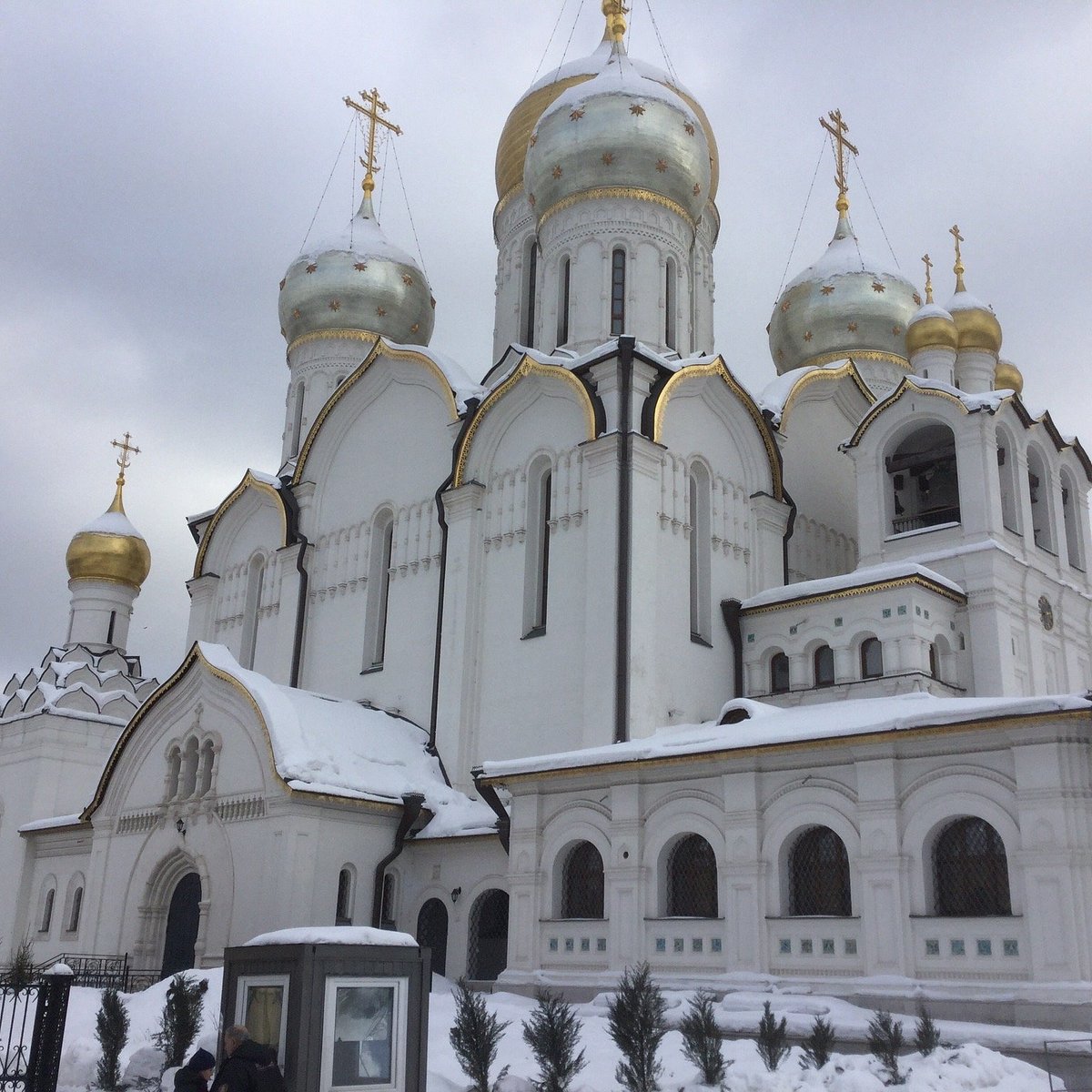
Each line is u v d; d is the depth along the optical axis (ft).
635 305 108.99
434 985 76.79
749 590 97.50
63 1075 49.96
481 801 86.74
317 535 113.91
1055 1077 43.47
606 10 131.64
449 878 83.41
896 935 57.62
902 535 95.66
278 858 79.97
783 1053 44.80
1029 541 94.94
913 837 58.70
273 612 115.65
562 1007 43.42
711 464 96.89
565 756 73.26
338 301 136.15
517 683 90.63
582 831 72.28
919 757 59.41
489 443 98.78
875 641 86.74
